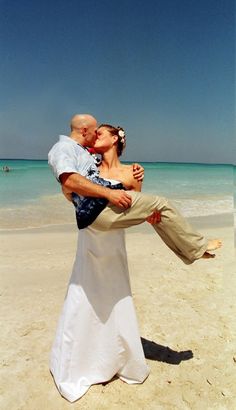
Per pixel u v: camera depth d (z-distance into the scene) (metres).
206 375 4.15
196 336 5.00
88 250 3.62
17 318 5.52
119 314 3.77
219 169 64.25
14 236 10.45
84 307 3.70
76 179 3.16
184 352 4.62
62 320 3.84
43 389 3.89
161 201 3.45
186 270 7.60
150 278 7.12
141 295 6.31
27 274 7.34
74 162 3.29
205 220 13.45
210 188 27.14
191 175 44.72
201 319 5.49
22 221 12.84
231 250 9.02
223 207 17.03
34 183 27.11
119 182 3.48
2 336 5.00
